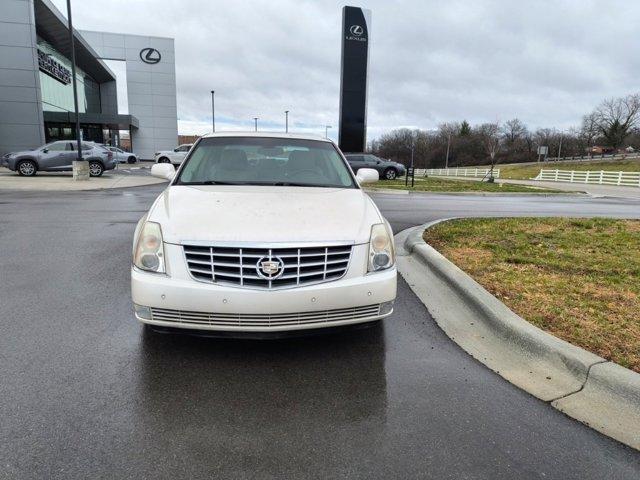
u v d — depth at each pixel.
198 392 2.76
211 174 4.25
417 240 6.74
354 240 3.07
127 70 46.69
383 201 14.76
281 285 2.90
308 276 2.96
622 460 2.23
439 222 8.93
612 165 68.25
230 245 2.87
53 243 6.75
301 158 4.55
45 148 19.64
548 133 108.38
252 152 4.54
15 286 4.68
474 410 2.63
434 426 2.48
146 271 2.97
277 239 2.90
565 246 6.77
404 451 2.27
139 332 3.57
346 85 28.98
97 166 20.50
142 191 15.22
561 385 2.87
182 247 2.92
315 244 2.95
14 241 6.86
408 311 4.16
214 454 2.22
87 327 3.65
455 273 4.86
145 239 3.01
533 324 3.58
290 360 3.19
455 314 4.10
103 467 2.10
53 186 15.70
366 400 2.72
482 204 14.58
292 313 2.91
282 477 2.08
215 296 2.85
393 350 3.38
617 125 89.56
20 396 2.65
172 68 47.88
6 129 28.05
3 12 27.20
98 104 53.28
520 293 4.38
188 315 2.91
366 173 4.99
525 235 7.64
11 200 12.09
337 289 2.97
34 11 28.70
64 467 2.09
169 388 2.79
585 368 2.87
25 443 2.24
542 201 16.88
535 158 104.62
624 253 6.34
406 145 110.88
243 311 2.86
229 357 3.21
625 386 2.66
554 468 2.17
